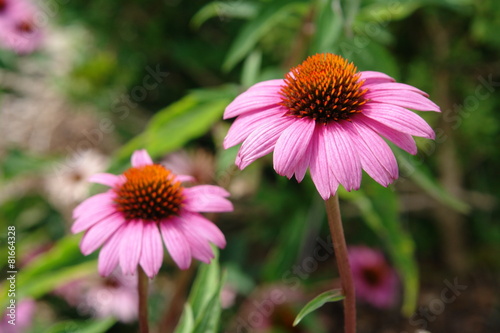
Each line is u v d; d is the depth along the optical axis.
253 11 0.71
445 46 0.86
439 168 0.92
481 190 0.95
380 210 0.70
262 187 0.90
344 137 0.49
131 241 0.53
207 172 0.80
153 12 0.96
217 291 0.54
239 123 0.50
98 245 0.53
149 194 0.54
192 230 0.53
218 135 0.80
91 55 1.01
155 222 0.53
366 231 0.96
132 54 0.99
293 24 0.74
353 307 0.51
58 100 1.14
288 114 0.50
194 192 0.55
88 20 0.96
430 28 0.86
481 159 0.95
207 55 0.98
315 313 0.84
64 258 0.67
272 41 0.88
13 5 0.83
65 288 0.79
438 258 0.98
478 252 0.96
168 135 0.70
